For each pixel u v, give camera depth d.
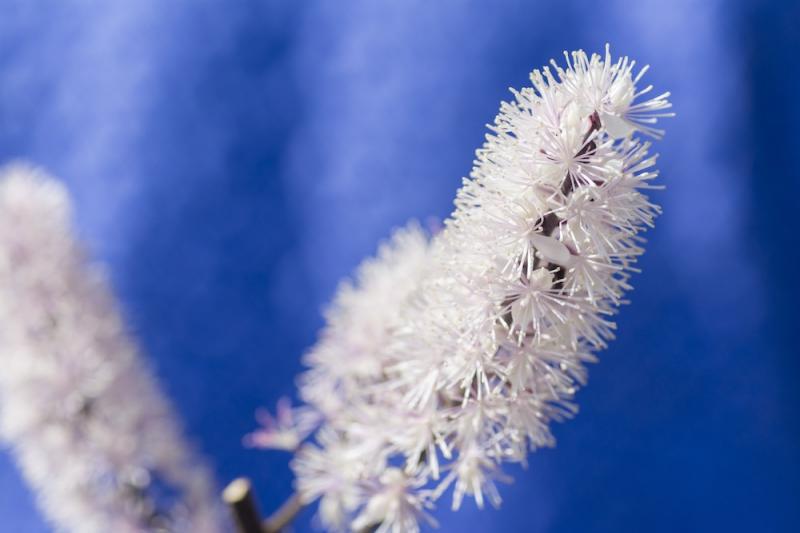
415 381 0.29
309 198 0.67
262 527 0.32
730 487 0.63
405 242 0.32
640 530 0.64
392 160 0.66
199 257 0.68
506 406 0.28
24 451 0.37
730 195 0.62
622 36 0.62
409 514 0.29
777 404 0.62
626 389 0.64
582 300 0.28
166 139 0.67
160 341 0.67
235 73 0.67
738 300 0.62
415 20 0.65
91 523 0.35
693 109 0.62
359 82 0.66
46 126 0.68
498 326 0.28
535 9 0.63
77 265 0.36
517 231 0.27
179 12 0.66
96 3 0.67
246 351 0.68
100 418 0.35
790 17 0.60
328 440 0.31
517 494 0.65
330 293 0.67
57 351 0.35
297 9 0.66
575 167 0.27
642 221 0.28
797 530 0.62
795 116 0.60
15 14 0.68
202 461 0.37
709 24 0.61
